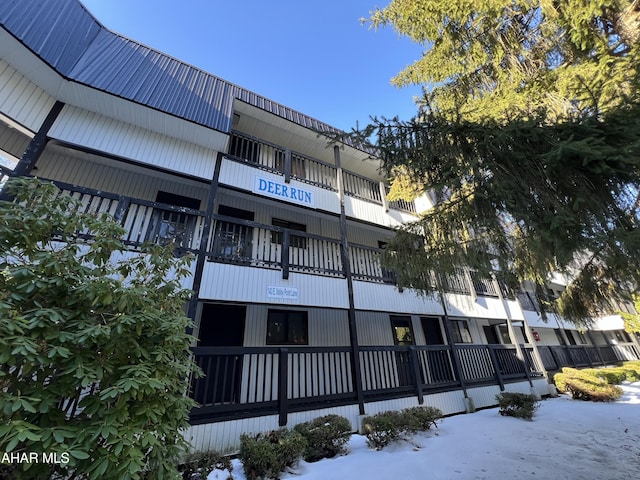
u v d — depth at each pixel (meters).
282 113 8.27
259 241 7.74
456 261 4.07
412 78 5.54
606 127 2.78
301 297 6.32
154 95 5.65
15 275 2.20
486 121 3.33
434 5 4.30
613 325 18.19
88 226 2.87
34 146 4.54
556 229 2.81
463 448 4.85
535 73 4.64
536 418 6.87
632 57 3.50
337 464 4.29
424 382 8.21
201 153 6.41
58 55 4.62
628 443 4.87
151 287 3.06
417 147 3.51
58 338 2.14
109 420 1.99
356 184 9.87
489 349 9.52
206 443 4.40
